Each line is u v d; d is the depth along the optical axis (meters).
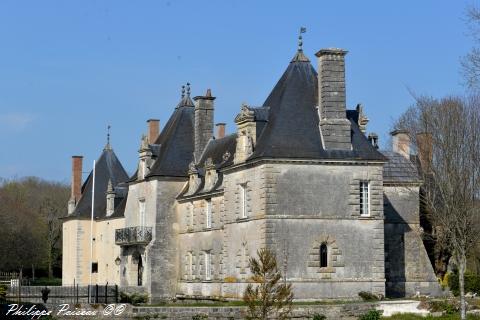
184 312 52.69
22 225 117.44
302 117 64.00
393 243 74.12
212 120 83.12
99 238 100.81
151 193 81.50
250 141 64.50
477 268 80.75
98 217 101.12
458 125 72.38
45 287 65.31
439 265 76.75
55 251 130.25
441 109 75.19
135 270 83.94
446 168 68.81
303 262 61.34
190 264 77.75
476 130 72.19
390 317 56.09
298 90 65.31
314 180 62.34
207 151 81.25
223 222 70.31
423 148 74.75
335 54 63.94
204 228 75.00
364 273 62.44
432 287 73.75
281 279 59.97
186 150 83.12
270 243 61.03
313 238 61.75
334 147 63.03
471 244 70.25
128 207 87.19
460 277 56.81
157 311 52.56
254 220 63.03
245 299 47.78
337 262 62.00
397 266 73.75
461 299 55.88
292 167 62.03
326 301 60.34
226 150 75.75
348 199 62.75
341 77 63.94
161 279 79.69
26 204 133.00
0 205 117.75
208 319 52.69
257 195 62.72
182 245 79.56
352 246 62.44
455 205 65.06
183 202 79.94
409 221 74.81
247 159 63.91
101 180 104.69
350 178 63.00
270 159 61.53
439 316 56.69
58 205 132.38
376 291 62.44
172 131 84.56
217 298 69.50
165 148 83.38
